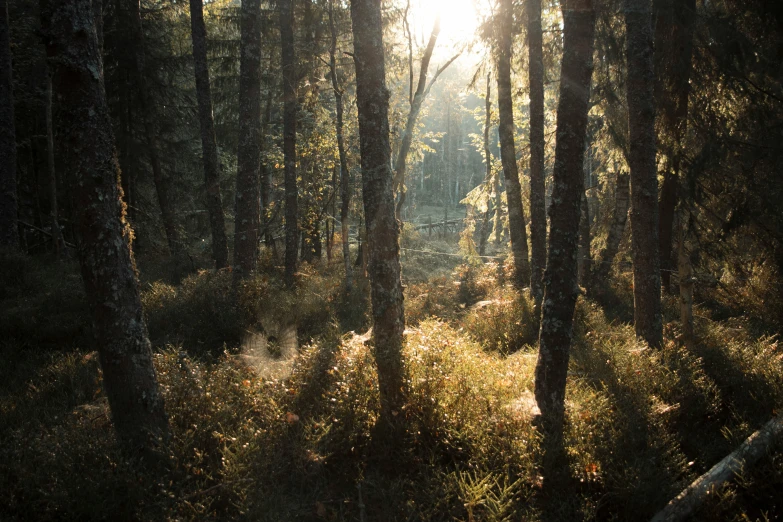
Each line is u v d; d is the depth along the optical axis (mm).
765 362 6090
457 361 5328
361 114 5250
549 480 3943
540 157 10047
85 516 3275
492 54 11969
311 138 14875
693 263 10703
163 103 18031
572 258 4676
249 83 10070
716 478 4039
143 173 18406
